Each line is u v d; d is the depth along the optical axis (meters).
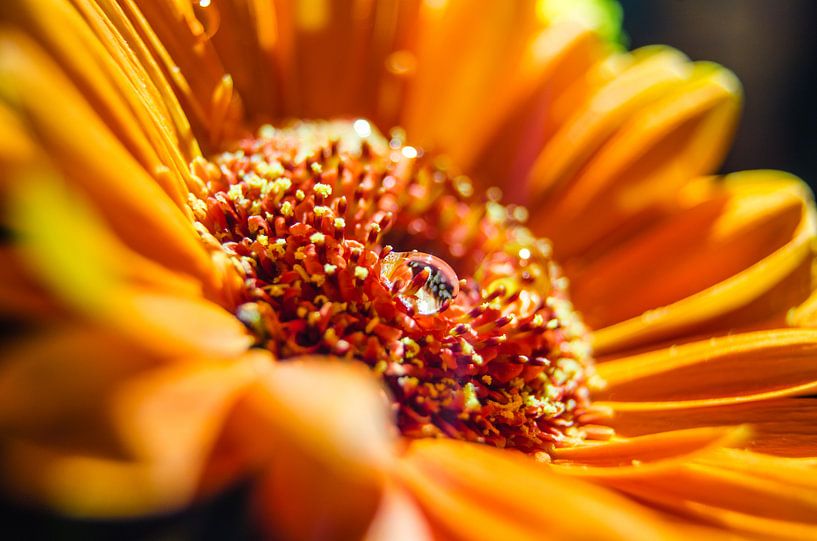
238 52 0.07
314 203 0.07
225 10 0.07
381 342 0.07
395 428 0.06
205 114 0.07
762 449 0.07
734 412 0.07
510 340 0.07
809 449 0.07
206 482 0.05
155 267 0.05
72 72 0.05
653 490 0.06
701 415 0.07
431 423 0.07
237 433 0.05
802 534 0.06
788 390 0.07
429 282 0.07
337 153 0.07
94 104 0.06
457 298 0.07
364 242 0.07
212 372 0.05
